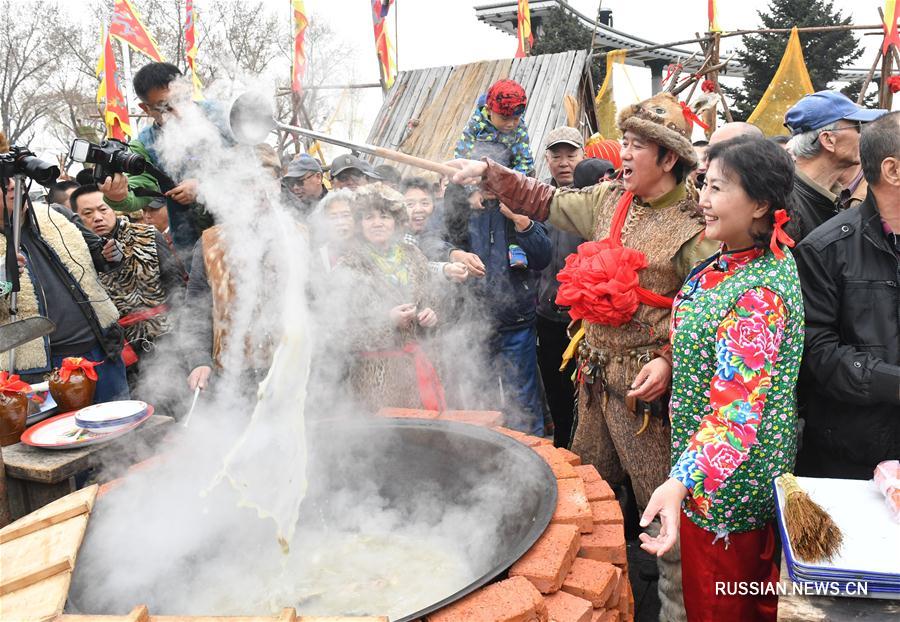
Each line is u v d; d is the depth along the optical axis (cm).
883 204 177
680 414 169
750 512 162
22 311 261
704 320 158
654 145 188
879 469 147
